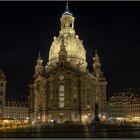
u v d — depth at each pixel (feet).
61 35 547.49
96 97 504.43
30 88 527.40
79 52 528.22
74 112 458.09
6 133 219.82
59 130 230.07
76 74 478.18
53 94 467.93
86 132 217.77
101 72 534.78
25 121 500.74
